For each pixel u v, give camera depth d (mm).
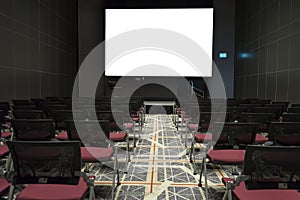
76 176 1783
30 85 8445
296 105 5723
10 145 1674
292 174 1692
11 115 3793
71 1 12320
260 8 9672
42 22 9406
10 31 7273
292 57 7148
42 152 1706
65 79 11594
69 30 12109
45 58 9625
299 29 6746
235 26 12312
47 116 4242
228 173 3896
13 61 7418
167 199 3016
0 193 1808
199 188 3340
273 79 8398
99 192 3184
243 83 11406
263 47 9312
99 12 12547
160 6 12266
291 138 2807
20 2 7852
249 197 1729
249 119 3471
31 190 1821
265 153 1640
